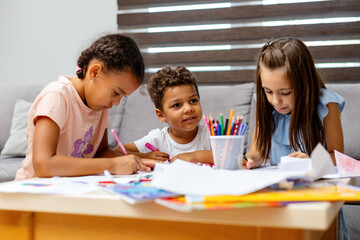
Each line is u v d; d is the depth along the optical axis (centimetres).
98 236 59
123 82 106
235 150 83
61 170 89
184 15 254
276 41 124
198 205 49
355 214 145
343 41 231
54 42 279
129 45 110
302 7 234
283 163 68
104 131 136
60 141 114
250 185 56
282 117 135
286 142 134
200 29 251
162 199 52
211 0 252
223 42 249
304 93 119
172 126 146
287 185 59
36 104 113
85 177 84
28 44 284
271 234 51
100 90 108
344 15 229
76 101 114
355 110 184
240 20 247
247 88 205
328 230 84
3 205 61
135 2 262
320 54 230
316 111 123
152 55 255
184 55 252
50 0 280
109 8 268
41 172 91
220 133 87
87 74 111
